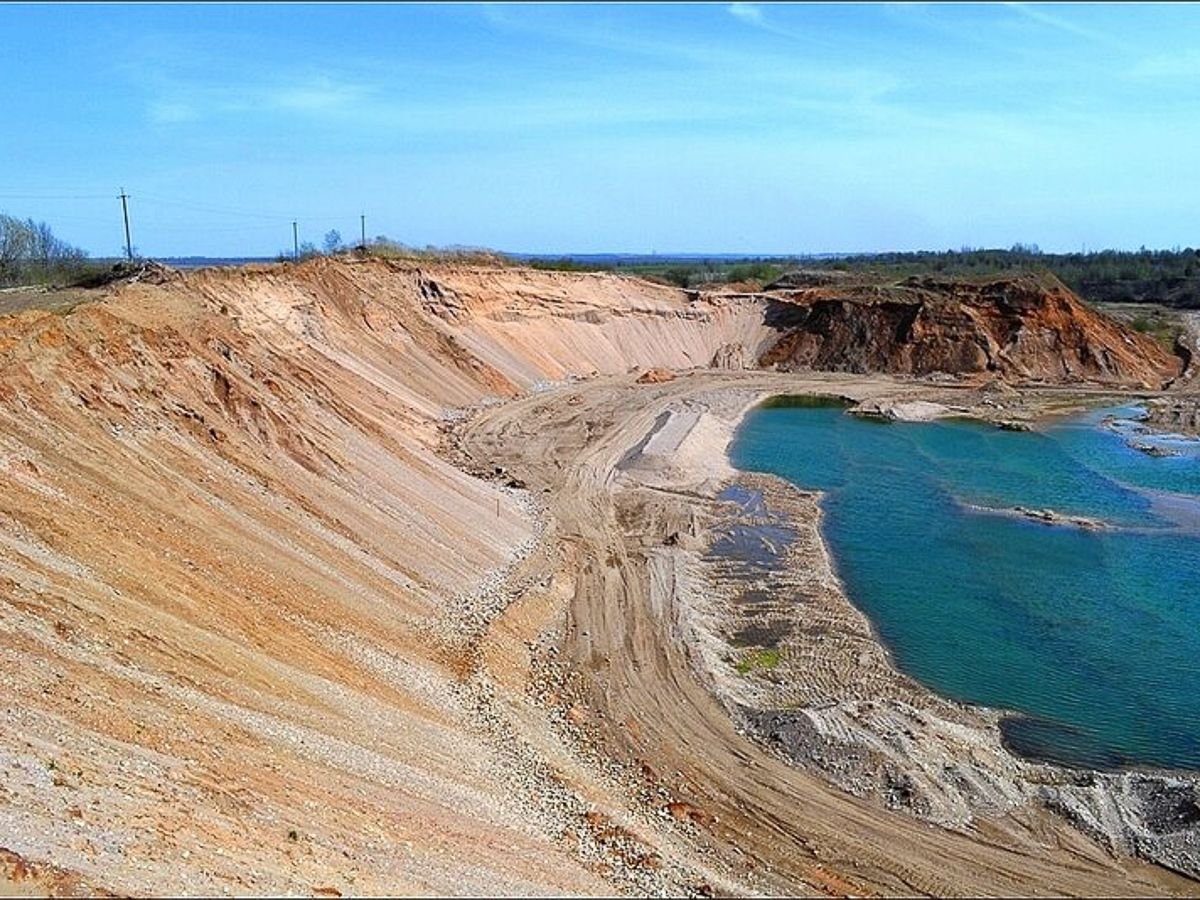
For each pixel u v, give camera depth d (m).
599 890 17.67
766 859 21.58
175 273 52.38
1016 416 79.62
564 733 26.55
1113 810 23.52
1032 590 38.81
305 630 25.45
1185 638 34.28
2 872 11.23
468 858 17.05
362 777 19.05
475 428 61.94
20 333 28.97
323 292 62.28
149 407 31.19
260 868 13.85
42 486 23.89
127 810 14.01
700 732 27.05
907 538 45.69
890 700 29.00
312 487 34.38
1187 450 66.69
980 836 22.77
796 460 63.12
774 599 37.53
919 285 110.31
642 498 50.75
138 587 22.23
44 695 16.30
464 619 31.72
